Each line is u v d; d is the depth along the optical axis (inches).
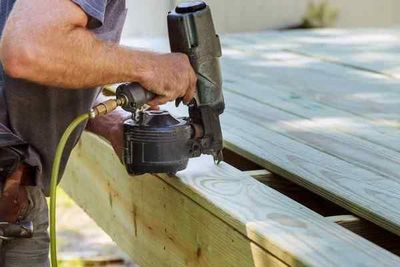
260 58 185.2
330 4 236.7
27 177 91.7
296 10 234.1
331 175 101.1
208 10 91.7
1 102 90.3
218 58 93.7
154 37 207.9
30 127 91.4
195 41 90.5
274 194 92.5
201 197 92.5
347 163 106.4
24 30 78.1
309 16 235.9
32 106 90.0
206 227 92.1
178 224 99.6
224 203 89.3
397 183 98.0
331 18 237.9
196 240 94.8
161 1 209.0
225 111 136.1
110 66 83.2
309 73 167.8
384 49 194.9
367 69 171.2
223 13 227.6
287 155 109.5
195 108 94.1
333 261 73.8
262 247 80.3
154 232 107.1
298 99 144.7
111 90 133.6
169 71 88.0
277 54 190.2
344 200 92.7
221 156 101.7
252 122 128.5
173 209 100.6
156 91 87.4
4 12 89.0
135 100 86.9
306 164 105.5
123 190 116.9
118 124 100.4
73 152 139.0
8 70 78.9
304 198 104.5
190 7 91.1
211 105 93.7
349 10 239.5
